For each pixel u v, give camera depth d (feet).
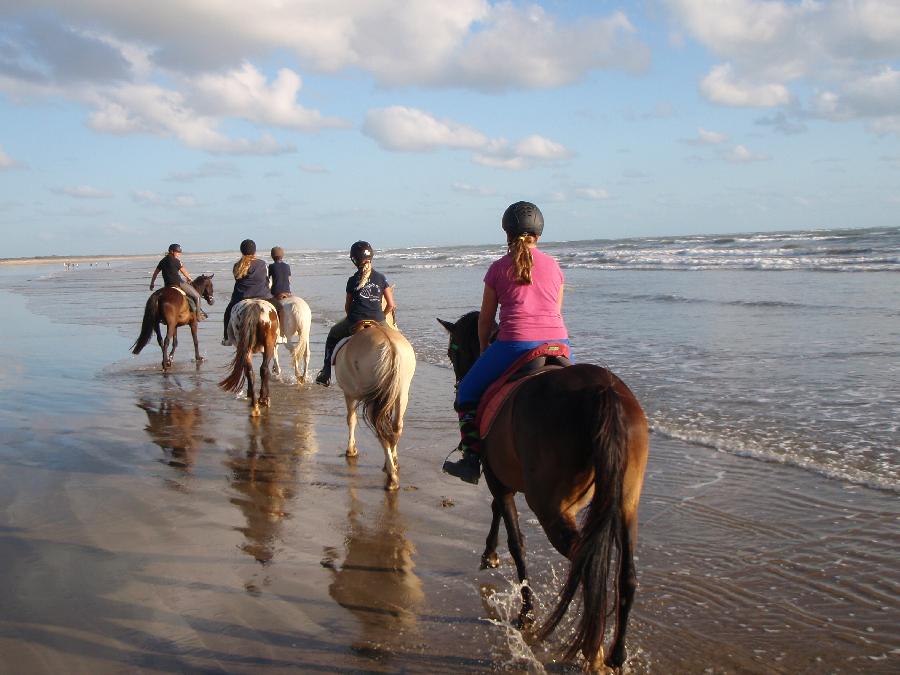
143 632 14.11
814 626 13.91
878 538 17.34
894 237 145.89
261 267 37.96
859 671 12.49
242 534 19.17
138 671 12.79
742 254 123.13
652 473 22.81
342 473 24.50
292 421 31.94
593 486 11.49
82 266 366.84
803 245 135.85
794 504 19.67
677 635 13.84
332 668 13.01
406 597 15.72
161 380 41.98
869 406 28.40
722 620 14.30
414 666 13.11
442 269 151.02
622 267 118.21
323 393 38.47
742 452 23.97
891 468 21.72
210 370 45.37
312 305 80.94
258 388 39.73
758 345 41.98
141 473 24.25
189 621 14.57
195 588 16.03
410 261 204.44
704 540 17.90
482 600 15.57
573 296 74.49
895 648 13.05
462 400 14.55
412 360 23.67
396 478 22.85
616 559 10.62
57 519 19.99
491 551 16.79
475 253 264.11
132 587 16.01
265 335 33.76
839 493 20.22
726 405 29.78
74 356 51.16
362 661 13.26
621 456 10.30
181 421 31.86
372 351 22.97
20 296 122.11
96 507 20.97
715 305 61.05
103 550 17.95
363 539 18.92
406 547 18.42
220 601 15.46
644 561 17.03
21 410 33.91
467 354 17.29
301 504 21.49
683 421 27.94
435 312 68.49
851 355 37.76
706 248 149.69
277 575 16.76
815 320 49.67
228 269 204.64
